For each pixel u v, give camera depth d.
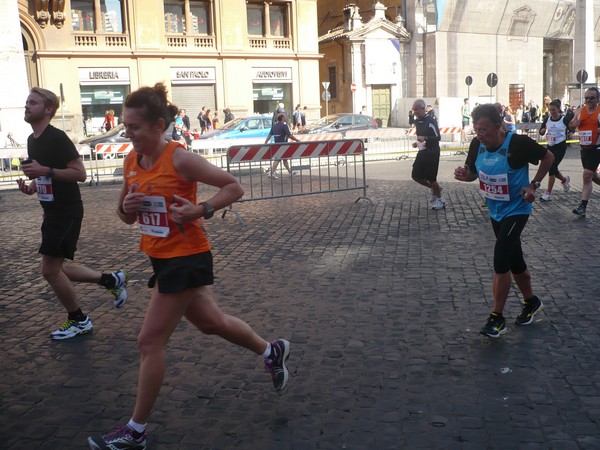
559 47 52.47
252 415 3.92
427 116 11.61
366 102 41.72
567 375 4.38
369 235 9.61
